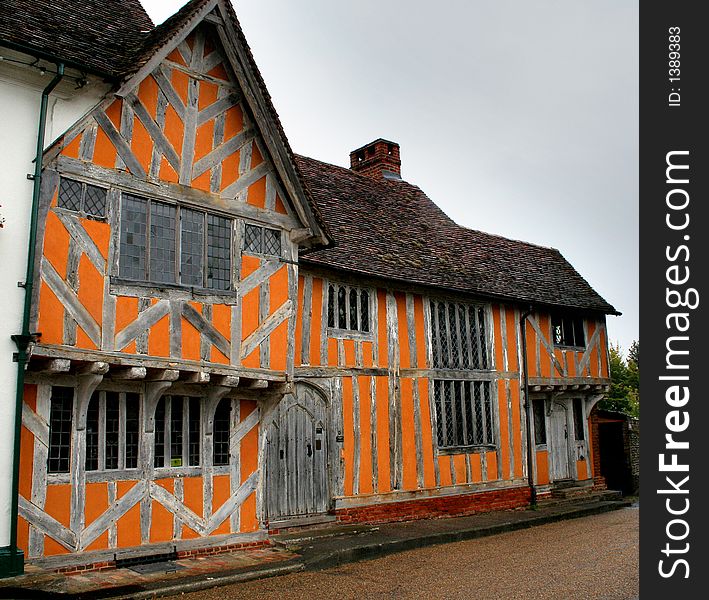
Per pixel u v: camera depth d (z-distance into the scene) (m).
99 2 9.57
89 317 7.80
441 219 17.33
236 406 9.61
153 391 8.52
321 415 11.91
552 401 16.81
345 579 8.30
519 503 15.05
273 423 11.18
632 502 16.81
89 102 8.11
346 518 11.79
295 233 10.16
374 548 9.91
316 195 14.20
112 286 8.03
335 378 12.10
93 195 8.08
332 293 12.34
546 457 16.36
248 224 9.62
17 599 6.55
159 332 8.38
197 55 9.27
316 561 8.92
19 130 7.54
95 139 8.12
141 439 8.47
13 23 7.63
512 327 15.80
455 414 14.15
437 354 13.98
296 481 11.37
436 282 13.74
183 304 8.66
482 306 15.23
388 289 13.28
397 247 14.30
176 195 8.80
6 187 7.35
